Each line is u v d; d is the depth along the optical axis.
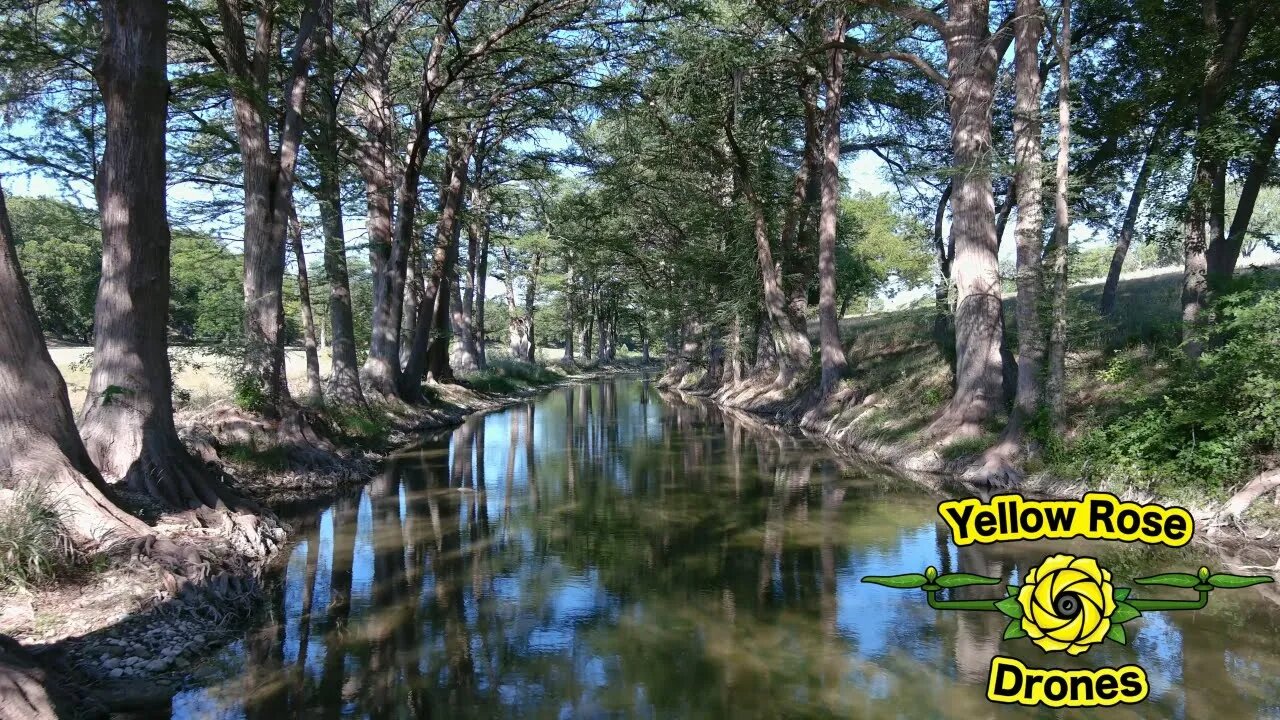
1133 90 14.95
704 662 5.99
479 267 41.31
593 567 8.65
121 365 8.87
